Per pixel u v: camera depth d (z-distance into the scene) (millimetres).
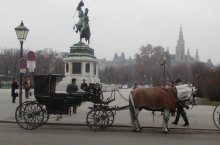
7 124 23219
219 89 52469
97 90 22297
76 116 27656
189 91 21688
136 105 21141
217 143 17688
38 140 17312
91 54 69000
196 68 142125
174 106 21141
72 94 22094
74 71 66125
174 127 22781
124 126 22906
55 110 22219
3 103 41000
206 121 26469
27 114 21594
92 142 17141
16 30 26922
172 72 175500
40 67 154625
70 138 18188
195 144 17266
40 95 22047
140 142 17484
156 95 20906
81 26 69438
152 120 26391
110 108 21875
